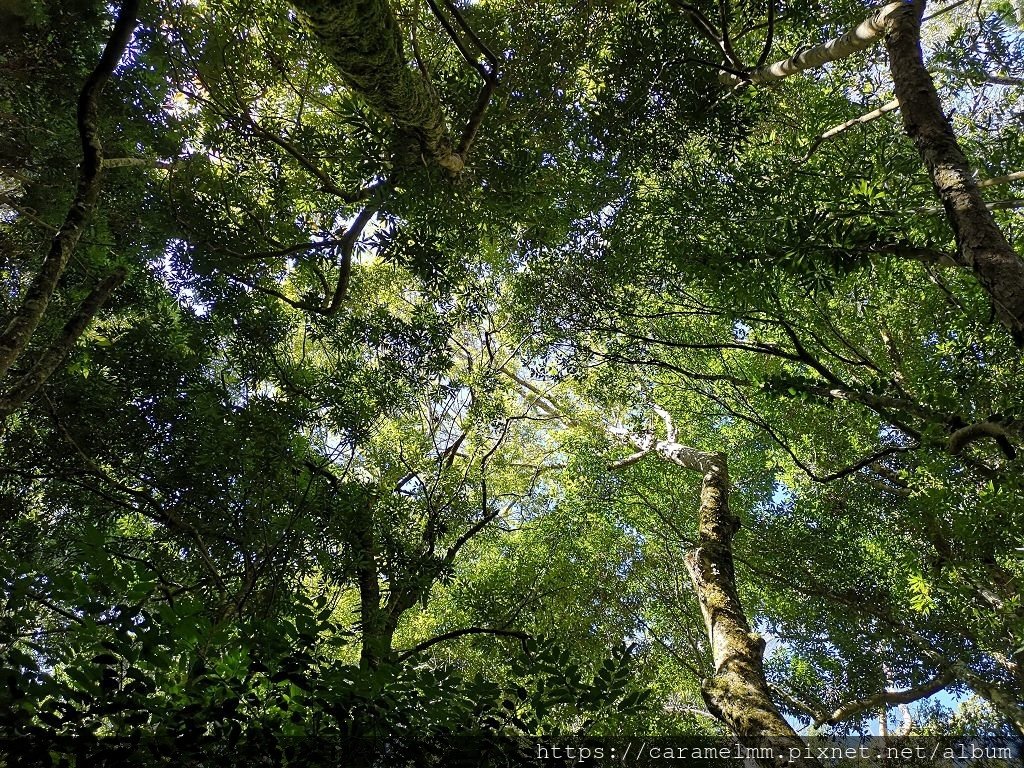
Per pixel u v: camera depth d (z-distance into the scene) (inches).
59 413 240.7
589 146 271.6
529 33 248.8
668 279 275.1
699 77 243.4
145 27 220.4
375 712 91.0
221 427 248.1
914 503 257.0
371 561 255.9
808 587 366.3
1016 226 273.0
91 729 81.6
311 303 291.1
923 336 335.0
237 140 246.4
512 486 470.0
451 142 211.0
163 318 281.3
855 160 251.8
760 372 359.9
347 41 147.6
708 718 377.1
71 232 158.7
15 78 232.7
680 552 422.0
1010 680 331.9
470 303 322.7
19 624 90.6
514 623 327.3
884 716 391.9
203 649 94.1
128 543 268.4
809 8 231.0
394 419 367.2
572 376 357.7
